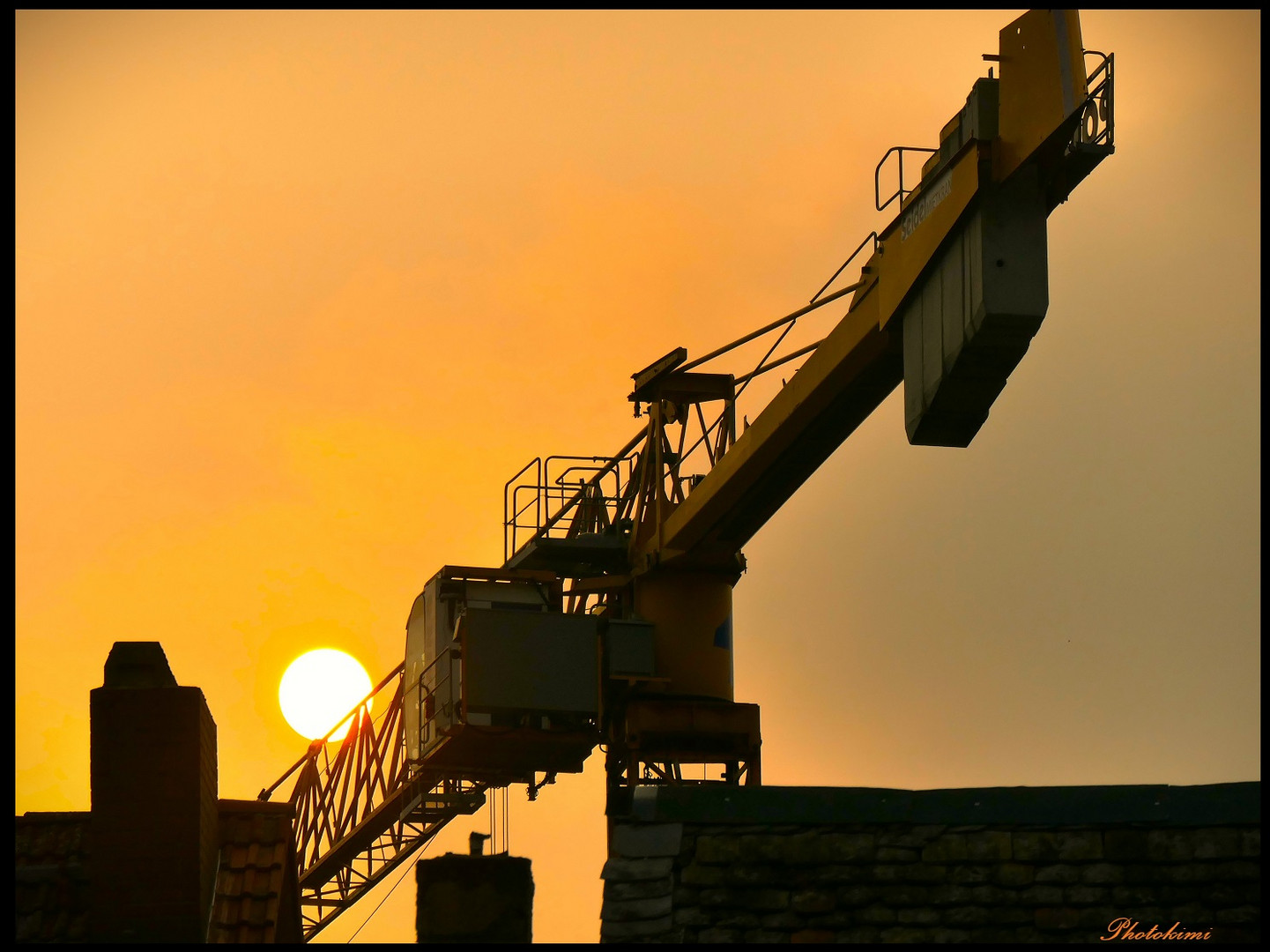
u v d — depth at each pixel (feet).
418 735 464.24
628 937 180.45
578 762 463.42
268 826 236.63
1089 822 183.73
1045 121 301.63
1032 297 309.42
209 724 225.56
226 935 216.74
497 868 187.32
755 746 446.19
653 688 442.91
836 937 180.14
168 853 208.54
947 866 183.42
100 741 211.20
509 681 433.07
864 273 368.68
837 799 188.34
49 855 220.02
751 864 185.06
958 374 322.34
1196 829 181.78
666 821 188.34
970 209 315.58
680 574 454.40
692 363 437.58
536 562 467.52
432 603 457.68
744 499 429.79
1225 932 176.35
